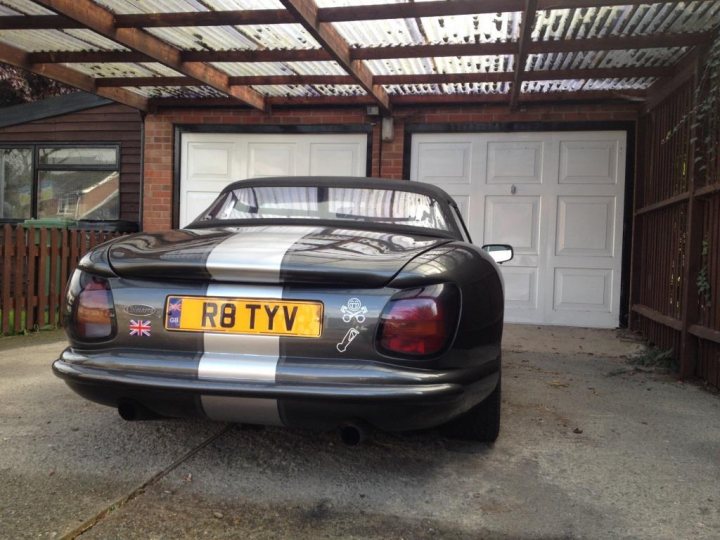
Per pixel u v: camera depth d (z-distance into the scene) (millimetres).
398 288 2271
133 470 2723
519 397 4152
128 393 2369
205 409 2336
